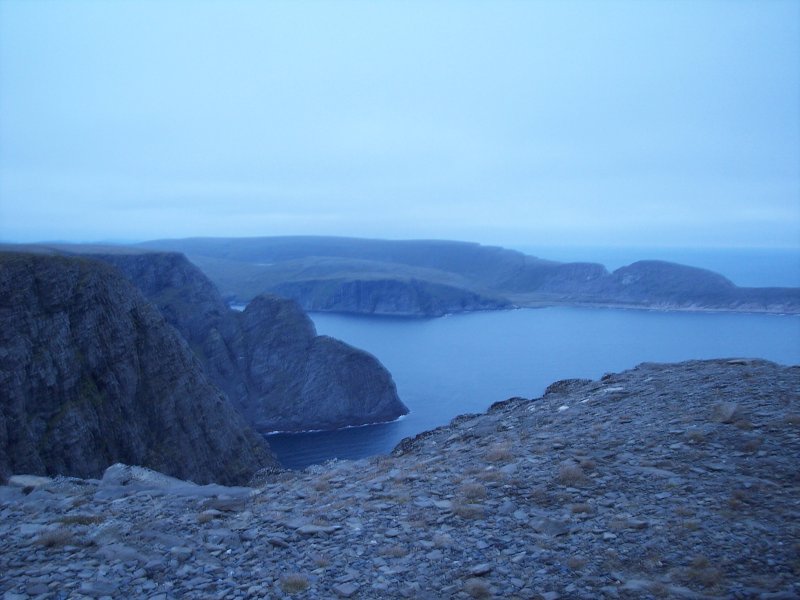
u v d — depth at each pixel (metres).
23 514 13.49
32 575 9.78
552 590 8.63
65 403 53.38
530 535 10.39
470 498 12.24
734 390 16.86
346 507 12.48
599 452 13.96
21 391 50.03
